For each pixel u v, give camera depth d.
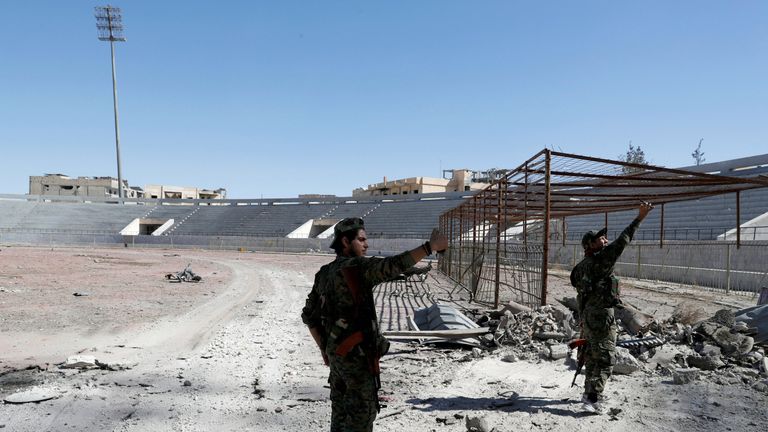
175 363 7.01
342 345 2.91
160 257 39.16
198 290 16.89
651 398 5.09
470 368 6.51
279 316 11.42
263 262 34.88
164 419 4.75
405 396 5.34
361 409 2.92
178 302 13.71
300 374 6.42
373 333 2.99
